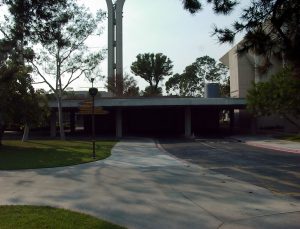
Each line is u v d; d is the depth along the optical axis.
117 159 22.12
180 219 9.01
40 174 16.08
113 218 8.98
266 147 31.62
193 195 11.71
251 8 6.67
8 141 38.50
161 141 39.66
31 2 12.32
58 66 41.03
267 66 6.84
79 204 10.34
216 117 61.88
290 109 35.03
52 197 11.24
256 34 6.68
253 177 15.73
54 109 47.28
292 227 8.39
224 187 13.14
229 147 32.00
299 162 21.11
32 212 9.05
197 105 45.59
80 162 20.25
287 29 6.50
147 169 17.95
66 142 36.47
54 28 13.56
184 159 23.22
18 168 17.86
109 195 11.61
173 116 62.16
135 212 9.57
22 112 30.95
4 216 8.61
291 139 37.72
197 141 39.28
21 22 13.14
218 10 6.95
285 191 12.56
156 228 8.30
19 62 25.70
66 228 7.68
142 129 62.34
